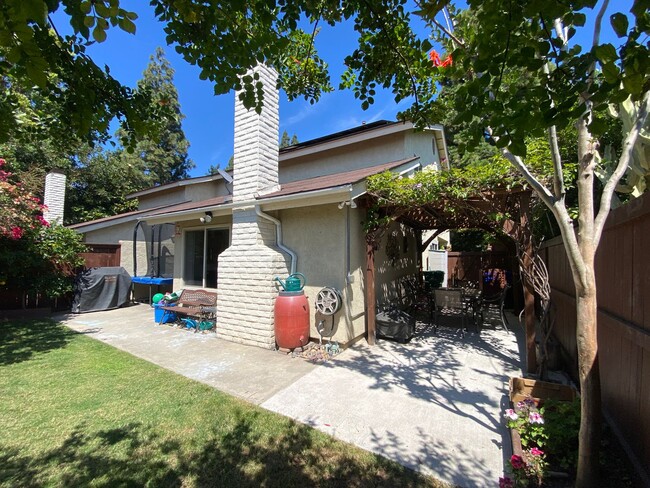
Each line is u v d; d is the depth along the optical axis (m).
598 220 2.11
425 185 4.86
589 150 2.09
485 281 11.30
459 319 8.26
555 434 2.46
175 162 26.02
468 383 4.08
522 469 2.26
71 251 8.70
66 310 9.09
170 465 2.44
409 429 2.99
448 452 2.64
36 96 3.13
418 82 2.85
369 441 2.79
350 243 5.75
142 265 11.66
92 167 18.75
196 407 3.35
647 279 2.20
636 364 2.35
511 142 1.38
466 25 2.36
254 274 5.80
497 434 2.91
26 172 12.80
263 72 6.16
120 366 4.53
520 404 3.00
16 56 1.43
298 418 3.17
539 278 4.21
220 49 2.12
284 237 6.39
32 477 2.28
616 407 2.74
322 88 3.67
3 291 7.96
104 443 2.69
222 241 7.66
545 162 4.01
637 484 2.19
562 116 1.25
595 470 2.07
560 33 1.92
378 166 8.52
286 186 7.21
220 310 6.27
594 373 2.08
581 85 1.19
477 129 1.54
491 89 1.42
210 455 2.57
